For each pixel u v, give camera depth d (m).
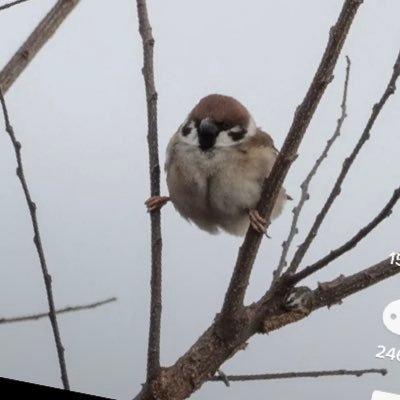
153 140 2.54
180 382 2.37
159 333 2.36
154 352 2.35
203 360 2.42
